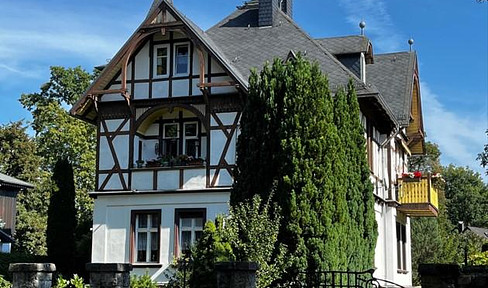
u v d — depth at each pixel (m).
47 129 42.03
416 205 28.06
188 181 23.52
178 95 24.19
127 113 24.56
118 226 23.91
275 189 17.48
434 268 9.67
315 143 17.59
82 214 40.75
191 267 15.77
